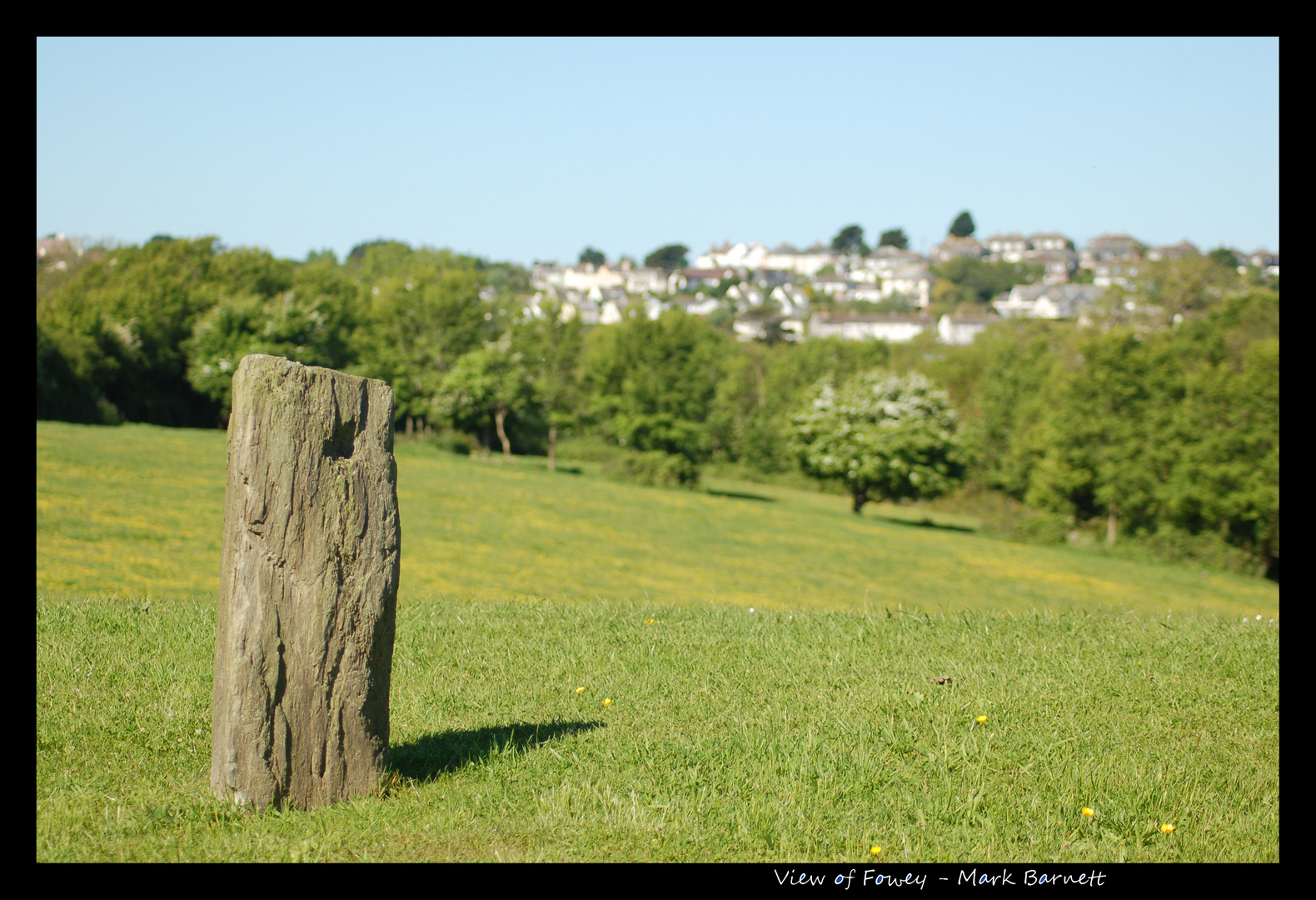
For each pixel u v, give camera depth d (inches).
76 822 175.9
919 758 217.0
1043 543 2058.3
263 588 178.7
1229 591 1573.6
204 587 783.1
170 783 195.2
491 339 3019.2
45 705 239.3
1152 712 257.4
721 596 1058.1
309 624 182.9
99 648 296.0
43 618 335.0
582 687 277.0
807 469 2294.5
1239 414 1888.5
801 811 186.2
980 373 2923.2
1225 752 229.5
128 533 1011.3
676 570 1251.2
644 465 2411.4
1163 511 2031.3
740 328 6678.2
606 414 2674.7
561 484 2048.5
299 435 181.5
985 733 234.5
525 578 1069.8
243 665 177.8
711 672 292.4
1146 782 206.1
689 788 199.3
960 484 2262.6
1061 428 2145.7
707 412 2819.9
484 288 3137.3
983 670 293.4
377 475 192.4
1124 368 2103.8
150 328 2247.8
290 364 180.7
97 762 205.9
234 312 2278.5
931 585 1344.7
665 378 2514.8
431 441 2652.6
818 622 368.5
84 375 1967.3
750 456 3034.0
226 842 167.3
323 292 2918.3
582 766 210.4
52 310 2070.6
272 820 175.8
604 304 7770.7
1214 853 178.1
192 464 1528.1
